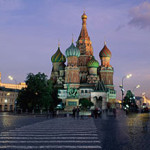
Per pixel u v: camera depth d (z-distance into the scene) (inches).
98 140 627.5
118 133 783.1
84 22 6702.8
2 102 5285.4
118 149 493.7
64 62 6545.3
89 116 2206.0
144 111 3378.4
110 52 6363.2
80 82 6131.9
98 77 6058.1
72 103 4062.5
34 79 3302.2
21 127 1016.9
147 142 586.9
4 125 1121.4
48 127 1023.6
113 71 6176.2
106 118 1818.4
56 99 4471.0
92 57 6112.2
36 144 560.4
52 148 506.6
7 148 504.7
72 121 1480.1
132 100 4466.0
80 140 629.0
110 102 5772.6
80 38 6565.0
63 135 737.6
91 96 5246.1
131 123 1246.9
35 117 2129.7
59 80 6082.7
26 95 3265.3
